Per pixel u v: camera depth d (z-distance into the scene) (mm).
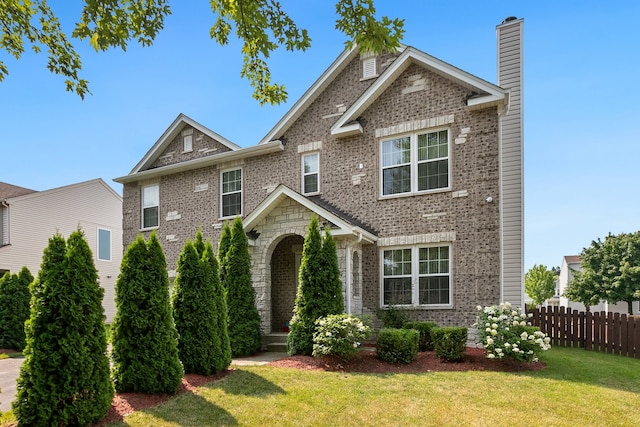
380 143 12664
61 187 24578
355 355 9188
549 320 12500
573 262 46438
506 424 5629
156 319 6730
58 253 5723
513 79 12109
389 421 5715
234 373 8047
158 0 5547
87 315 5668
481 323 9219
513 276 11242
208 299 8117
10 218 22062
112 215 27609
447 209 11438
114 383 6555
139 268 6824
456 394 6844
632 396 6891
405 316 11406
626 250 34344
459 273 11117
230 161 15578
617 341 11188
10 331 12938
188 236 16188
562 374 8203
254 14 5328
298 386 7195
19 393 5277
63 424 5285
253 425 5543
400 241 11914
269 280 12188
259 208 12039
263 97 6730
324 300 9812
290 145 14391
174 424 5527
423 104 12039
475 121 11289
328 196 13305
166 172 16781
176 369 6785
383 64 13242
